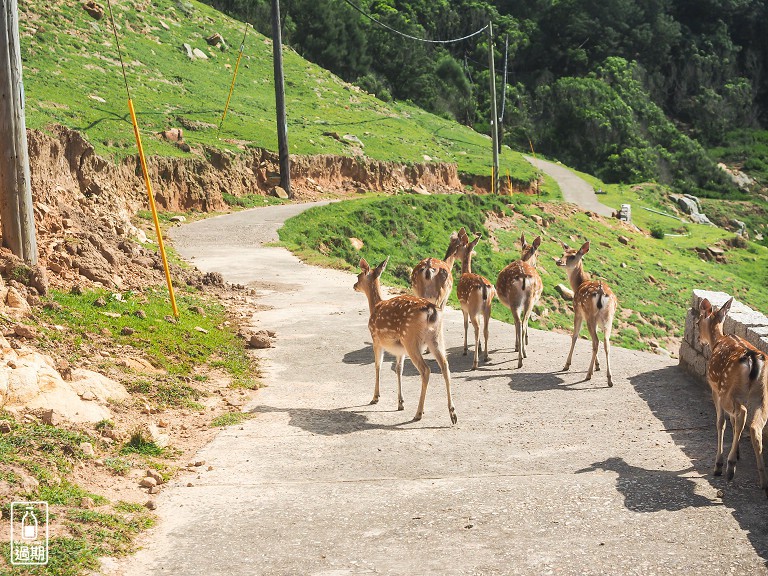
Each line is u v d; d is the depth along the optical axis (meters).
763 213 97.38
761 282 58.72
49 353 11.41
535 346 15.68
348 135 60.38
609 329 12.71
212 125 49.09
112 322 14.07
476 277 14.09
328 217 39.22
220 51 67.19
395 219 42.12
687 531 7.21
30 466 7.93
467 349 15.16
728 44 138.50
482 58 125.06
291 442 10.04
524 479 8.66
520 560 6.75
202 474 8.98
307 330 16.75
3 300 12.63
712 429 10.30
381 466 9.20
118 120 42.47
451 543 7.12
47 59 48.62
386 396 12.16
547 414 11.12
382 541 7.21
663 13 138.00
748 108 134.00
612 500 7.98
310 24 95.94
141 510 7.87
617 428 10.44
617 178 103.12
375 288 12.36
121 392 10.90
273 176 47.25
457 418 11.01
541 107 114.81
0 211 14.02
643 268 50.88
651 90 128.75
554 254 46.94
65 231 18.02
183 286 19.59
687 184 106.19
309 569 6.71
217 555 6.98
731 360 8.27
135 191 36.16
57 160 25.17
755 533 7.14
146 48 59.12
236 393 12.25
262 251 28.52
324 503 8.12
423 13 125.50
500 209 49.38
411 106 95.69
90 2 58.56
